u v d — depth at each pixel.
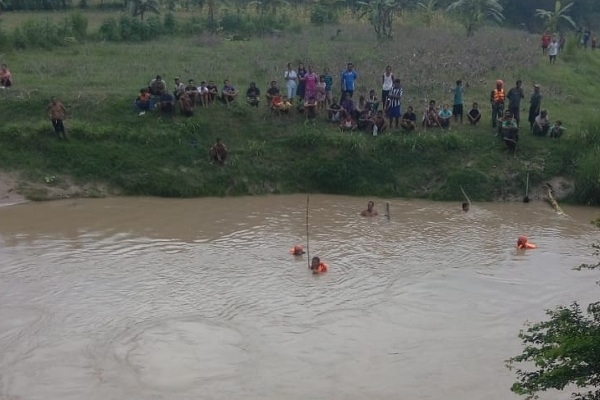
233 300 15.76
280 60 33.84
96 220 21.11
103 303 15.41
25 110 25.30
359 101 26.67
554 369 8.63
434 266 17.97
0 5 42.75
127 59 33.09
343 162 24.95
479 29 47.16
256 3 46.94
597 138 25.47
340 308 15.48
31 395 12.02
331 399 12.11
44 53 33.41
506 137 25.34
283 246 19.23
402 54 35.69
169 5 47.47
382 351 13.73
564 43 43.16
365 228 20.95
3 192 22.67
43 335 13.98
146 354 13.34
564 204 24.12
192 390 12.23
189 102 25.64
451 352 13.74
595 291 16.52
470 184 24.48
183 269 17.44
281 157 25.19
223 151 24.59
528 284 16.91
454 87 31.05
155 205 22.81
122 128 24.98
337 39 40.44
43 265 17.44
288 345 13.84
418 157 25.31
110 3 48.41
